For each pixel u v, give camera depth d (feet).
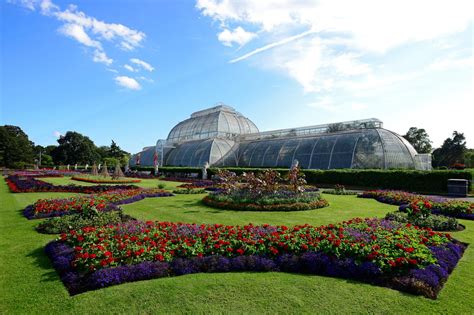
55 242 34.27
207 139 225.56
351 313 20.49
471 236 40.40
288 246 30.50
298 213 56.54
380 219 45.75
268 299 22.22
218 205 63.10
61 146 380.78
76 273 26.20
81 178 145.28
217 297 22.41
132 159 320.29
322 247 29.94
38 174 182.09
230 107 270.67
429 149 269.64
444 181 96.99
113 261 26.61
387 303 21.72
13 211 58.08
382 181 110.42
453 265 28.53
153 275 25.93
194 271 27.37
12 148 303.27
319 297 22.54
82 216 44.32
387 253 27.22
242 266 27.96
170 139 287.28
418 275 24.64
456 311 20.70
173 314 20.29
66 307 21.25
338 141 145.48
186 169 189.98
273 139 193.36
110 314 20.39
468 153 278.05
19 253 32.96
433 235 34.40
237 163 199.52
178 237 32.86
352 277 25.95
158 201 73.05
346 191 99.04
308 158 152.05
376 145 130.93
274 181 74.18
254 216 53.21
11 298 22.63
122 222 44.80
